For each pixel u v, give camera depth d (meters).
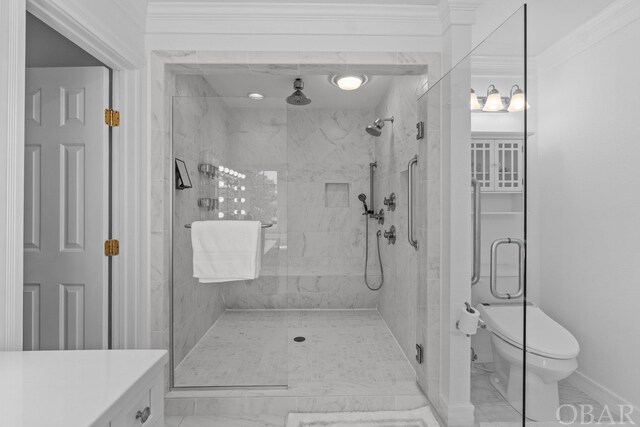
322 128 4.17
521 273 1.36
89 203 1.77
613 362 2.11
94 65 2.11
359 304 3.84
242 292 2.21
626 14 2.00
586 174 2.31
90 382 0.79
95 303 1.77
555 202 2.60
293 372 2.38
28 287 1.78
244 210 2.18
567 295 2.49
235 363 2.15
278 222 2.20
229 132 2.17
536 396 1.92
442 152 1.85
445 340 1.85
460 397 1.73
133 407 0.82
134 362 0.90
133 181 1.89
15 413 0.66
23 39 1.10
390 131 3.23
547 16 2.15
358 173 4.15
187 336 2.15
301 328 3.29
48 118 1.78
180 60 2.01
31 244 1.78
